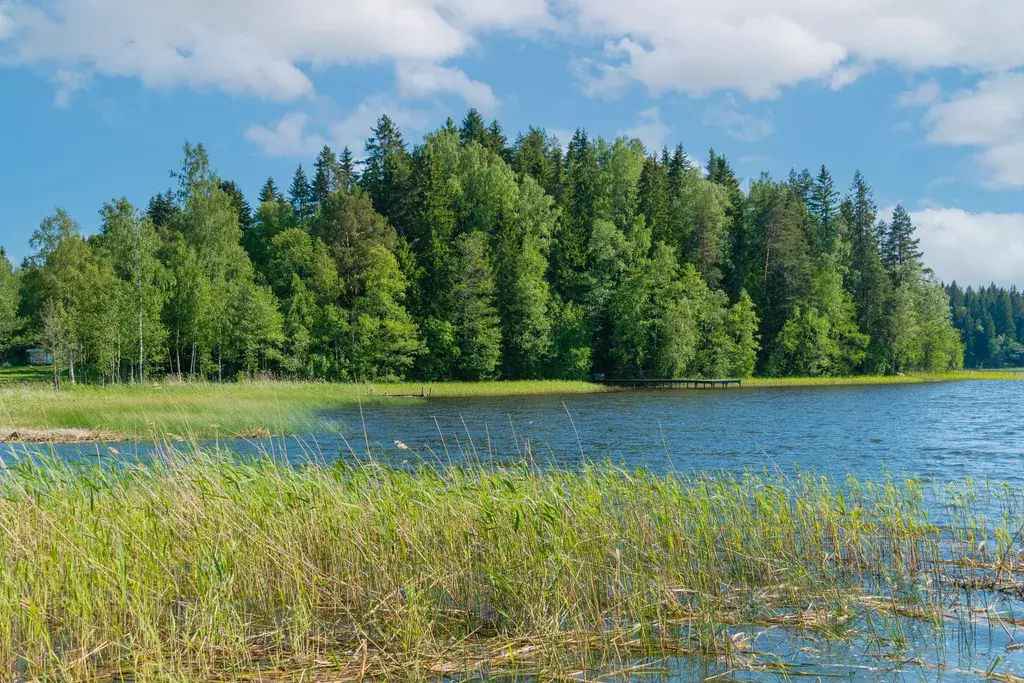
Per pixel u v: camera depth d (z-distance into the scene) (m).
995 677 6.01
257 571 7.71
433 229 66.25
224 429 25.95
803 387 66.56
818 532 9.74
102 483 8.97
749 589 8.30
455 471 10.27
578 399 49.44
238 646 6.52
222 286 60.47
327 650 6.68
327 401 44.00
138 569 7.37
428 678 6.12
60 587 7.11
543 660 6.42
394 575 7.98
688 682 5.98
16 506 8.04
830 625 7.21
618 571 7.72
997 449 22.25
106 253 56.94
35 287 52.31
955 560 9.27
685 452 21.58
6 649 6.33
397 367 62.94
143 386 43.38
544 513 8.34
